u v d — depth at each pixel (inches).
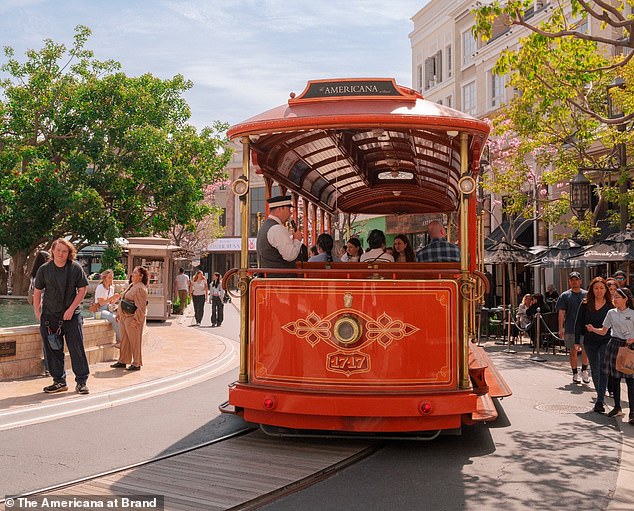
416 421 270.4
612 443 301.4
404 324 273.6
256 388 281.6
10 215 1021.2
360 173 408.2
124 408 366.0
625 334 357.1
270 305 284.7
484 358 394.3
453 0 1427.2
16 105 1055.0
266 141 311.7
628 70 718.5
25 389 392.8
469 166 315.0
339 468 254.8
